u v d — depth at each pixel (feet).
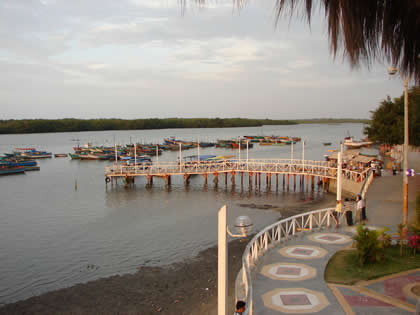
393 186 113.70
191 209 129.39
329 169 160.56
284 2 9.45
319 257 49.39
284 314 33.81
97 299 59.62
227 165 196.65
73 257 80.59
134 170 187.62
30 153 331.57
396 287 38.42
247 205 134.72
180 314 53.67
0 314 55.77
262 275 43.68
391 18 12.06
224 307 18.76
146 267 73.51
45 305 58.23
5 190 171.53
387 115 177.99
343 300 36.04
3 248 87.30
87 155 319.06
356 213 75.36
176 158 317.22
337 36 10.75
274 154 341.41
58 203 142.00
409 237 50.60
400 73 13.14
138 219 115.34
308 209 123.95
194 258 78.07
